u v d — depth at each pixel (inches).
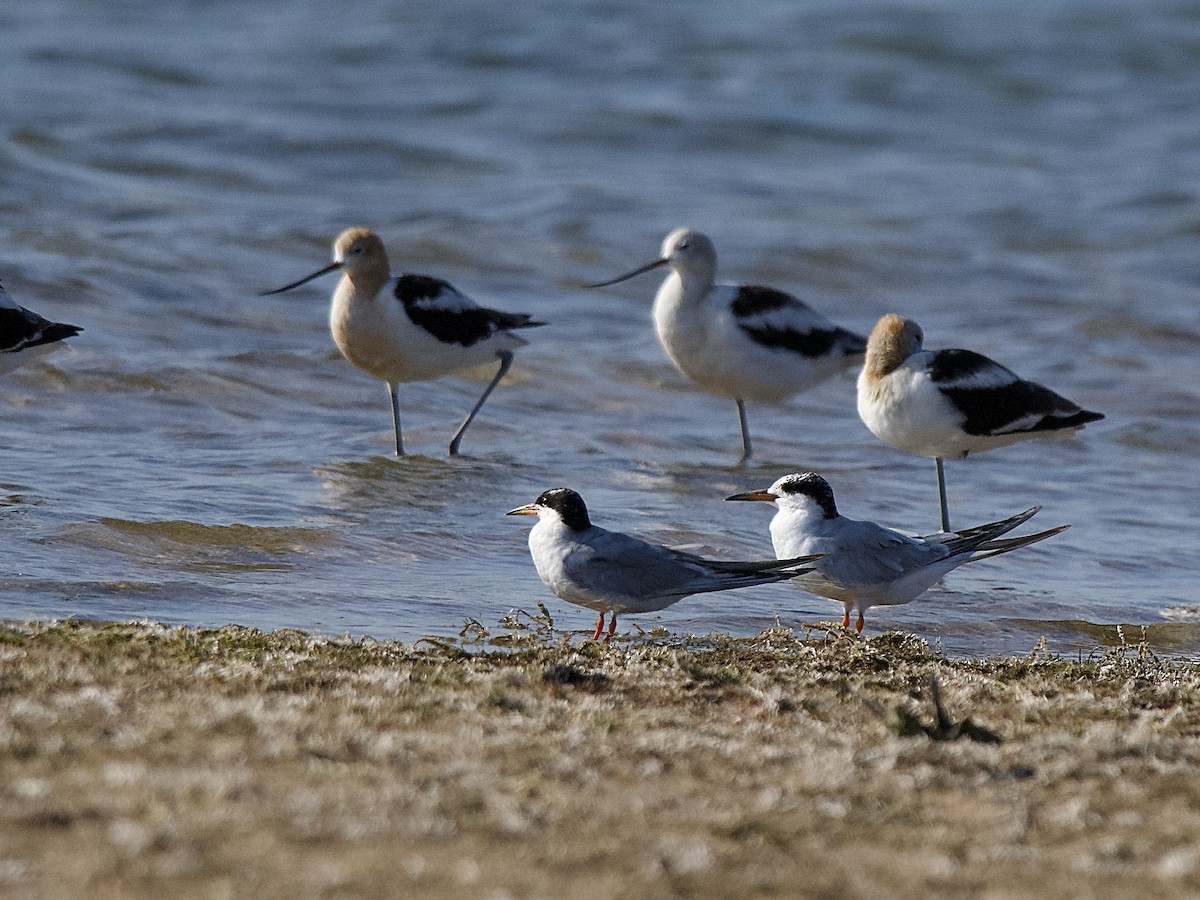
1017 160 1354.6
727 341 690.2
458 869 230.8
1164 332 922.7
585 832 251.3
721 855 246.4
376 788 264.7
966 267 1058.7
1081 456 706.8
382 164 1202.0
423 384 759.7
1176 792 294.0
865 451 705.6
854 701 363.6
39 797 245.9
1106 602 506.6
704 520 572.1
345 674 350.0
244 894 214.7
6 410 646.5
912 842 258.8
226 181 1116.5
